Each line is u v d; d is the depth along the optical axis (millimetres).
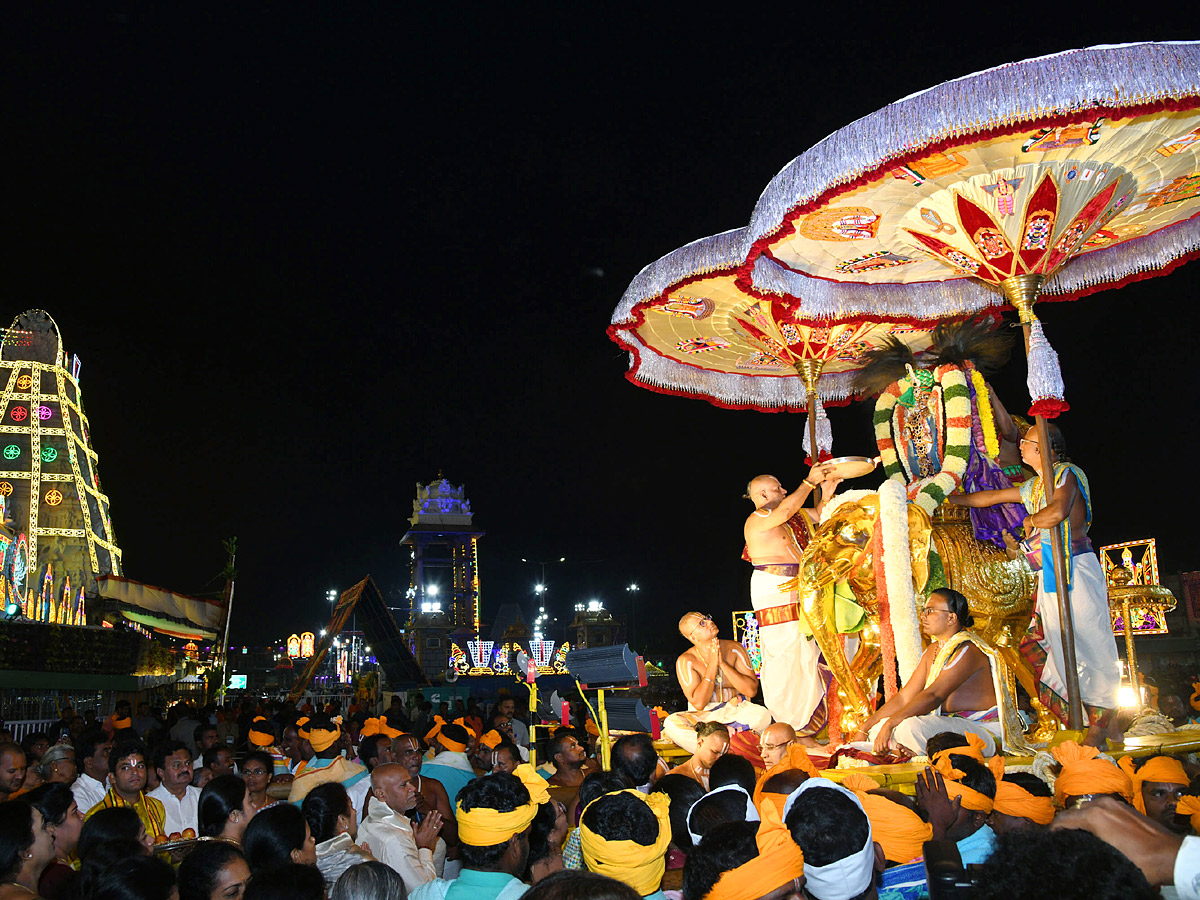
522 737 12742
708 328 11039
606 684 6477
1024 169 7242
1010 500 8055
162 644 39250
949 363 8773
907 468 9164
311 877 3275
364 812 6602
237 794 5363
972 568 8070
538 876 4344
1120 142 7004
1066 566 7496
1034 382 7703
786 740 6434
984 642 6953
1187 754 7180
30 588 46000
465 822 3701
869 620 8586
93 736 7906
